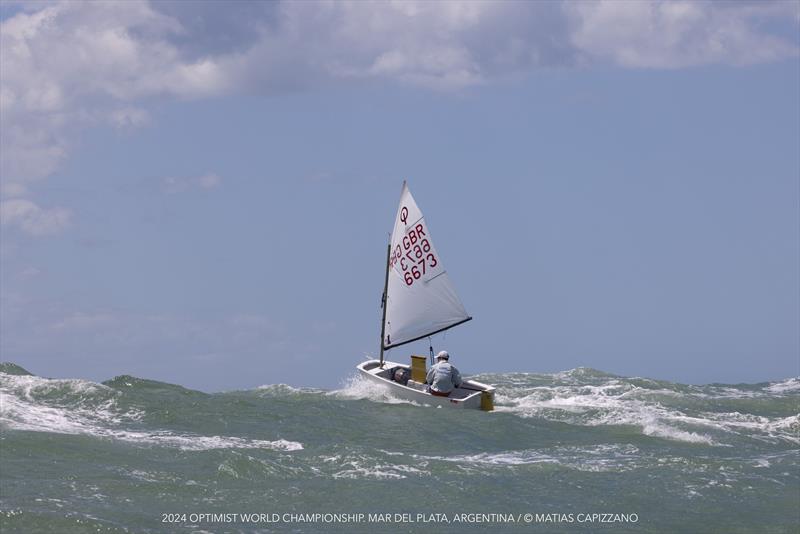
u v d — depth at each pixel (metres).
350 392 117.12
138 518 58.69
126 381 106.88
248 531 58.19
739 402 114.50
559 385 127.06
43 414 87.19
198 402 98.56
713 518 64.06
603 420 99.12
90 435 79.62
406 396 110.69
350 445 80.62
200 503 63.06
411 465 75.12
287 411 98.50
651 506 66.50
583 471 75.38
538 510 65.06
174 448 77.38
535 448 85.31
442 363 109.50
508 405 110.00
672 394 117.69
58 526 55.78
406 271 122.75
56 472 67.19
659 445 87.06
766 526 62.56
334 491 67.50
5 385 96.00
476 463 77.56
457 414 100.62
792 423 97.94
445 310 120.12
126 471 68.81
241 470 70.56
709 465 77.44
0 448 72.25
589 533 60.72
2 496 60.53
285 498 65.38
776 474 75.31
